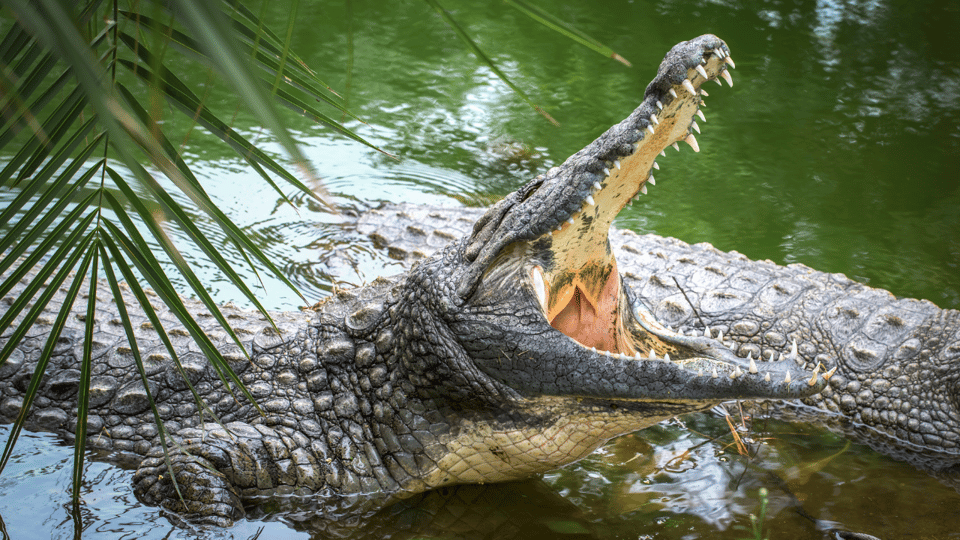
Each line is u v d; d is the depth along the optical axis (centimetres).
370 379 689
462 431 649
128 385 749
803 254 1134
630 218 1227
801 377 559
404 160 1372
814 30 2025
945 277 1084
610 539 619
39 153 391
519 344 607
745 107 1644
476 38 1920
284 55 308
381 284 752
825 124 1573
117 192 1138
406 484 672
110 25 373
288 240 1111
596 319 693
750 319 912
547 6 2106
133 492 646
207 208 421
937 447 813
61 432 738
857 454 790
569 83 1720
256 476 663
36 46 345
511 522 639
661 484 702
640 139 556
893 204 1295
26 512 607
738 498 684
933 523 660
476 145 1448
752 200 1298
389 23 1956
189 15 233
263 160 423
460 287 624
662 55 1853
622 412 616
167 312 842
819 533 634
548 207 593
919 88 1722
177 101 390
